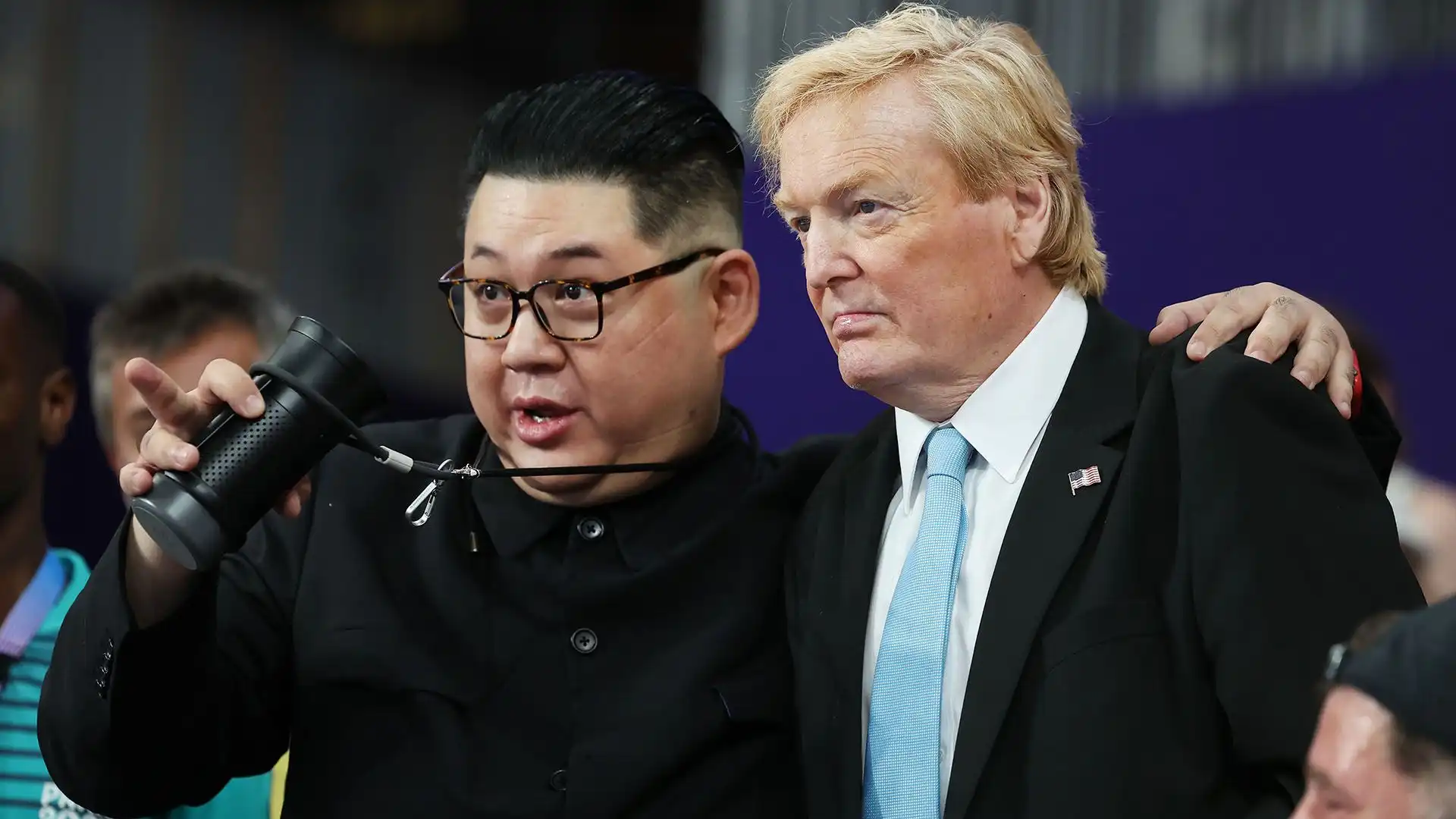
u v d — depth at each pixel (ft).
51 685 13.85
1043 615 12.93
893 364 13.57
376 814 14.29
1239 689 12.19
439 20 44.34
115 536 13.52
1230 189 22.65
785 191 13.85
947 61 13.58
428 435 16.19
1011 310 13.80
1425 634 9.68
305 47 42.78
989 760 12.75
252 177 41.32
